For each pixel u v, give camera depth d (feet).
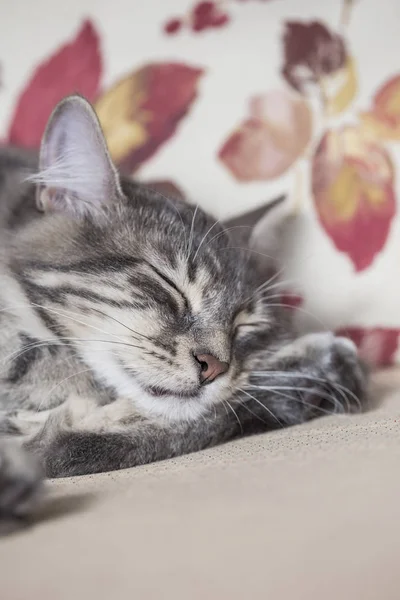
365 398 1.57
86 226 1.56
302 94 1.96
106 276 1.52
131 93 2.00
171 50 2.02
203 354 1.50
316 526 1.10
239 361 1.57
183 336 1.52
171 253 1.57
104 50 2.04
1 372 1.49
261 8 2.00
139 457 1.40
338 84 1.96
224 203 1.95
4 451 1.15
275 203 1.85
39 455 1.36
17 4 2.09
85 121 1.54
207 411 1.49
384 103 1.95
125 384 1.51
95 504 1.18
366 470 1.22
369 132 1.94
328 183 1.93
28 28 2.07
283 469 1.25
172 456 1.43
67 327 1.52
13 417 1.48
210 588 0.98
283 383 1.55
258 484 1.20
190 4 2.03
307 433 1.41
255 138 1.96
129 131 1.99
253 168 1.96
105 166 1.56
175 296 1.54
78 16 2.06
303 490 1.18
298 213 1.93
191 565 1.04
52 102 2.04
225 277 1.61
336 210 1.93
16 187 1.66
